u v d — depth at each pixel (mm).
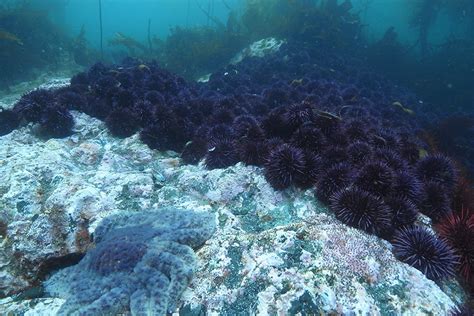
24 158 663
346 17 2684
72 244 526
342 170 512
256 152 614
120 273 415
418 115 1513
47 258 515
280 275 389
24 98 851
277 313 357
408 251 430
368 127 676
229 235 476
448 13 3811
